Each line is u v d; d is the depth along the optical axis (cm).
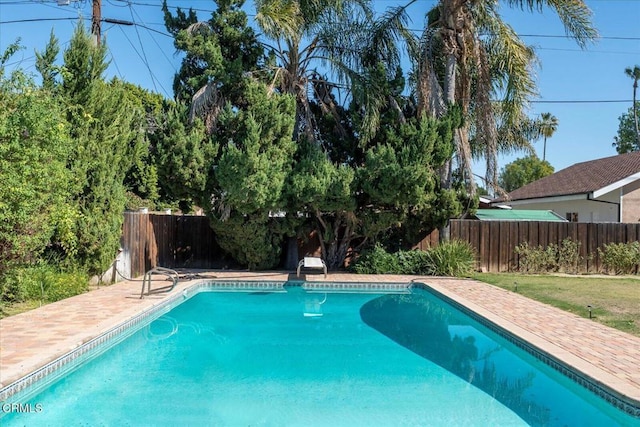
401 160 1249
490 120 1381
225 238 1433
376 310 1016
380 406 500
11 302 866
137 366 629
